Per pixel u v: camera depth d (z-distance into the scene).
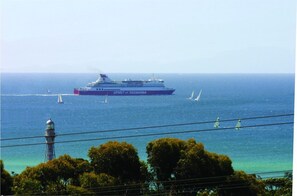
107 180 60.25
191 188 63.81
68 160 62.44
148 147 65.50
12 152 156.25
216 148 174.00
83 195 58.66
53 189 59.25
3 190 58.66
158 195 63.31
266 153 157.50
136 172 64.25
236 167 145.75
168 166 64.69
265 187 67.50
